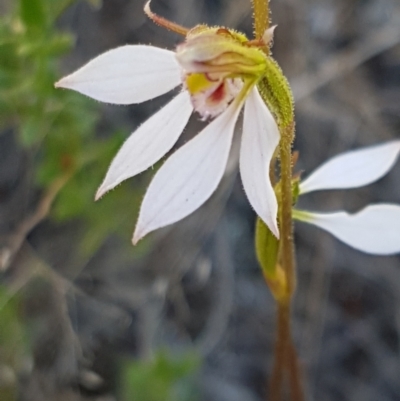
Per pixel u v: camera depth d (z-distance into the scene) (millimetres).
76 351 175
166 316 194
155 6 213
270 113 109
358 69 212
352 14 217
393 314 200
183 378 175
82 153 169
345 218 126
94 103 170
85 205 173
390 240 126
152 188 111
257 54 109
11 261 178
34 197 199
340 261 205
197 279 198
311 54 211
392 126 212
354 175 130
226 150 111
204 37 108
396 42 207
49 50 157
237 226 206
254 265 205
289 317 130
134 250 187
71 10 209
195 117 196
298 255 203
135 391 164
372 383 195
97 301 191
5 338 168
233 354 197
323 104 210
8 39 158
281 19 207
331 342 200
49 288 180
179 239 194
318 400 193
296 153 121
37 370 175
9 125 183
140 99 114
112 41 212
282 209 119
